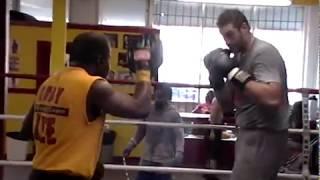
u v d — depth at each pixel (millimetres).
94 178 1758
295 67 10320
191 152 5711
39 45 6117
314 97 3664
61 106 1646
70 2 8758
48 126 1671
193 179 5109
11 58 6043
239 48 2186
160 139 3396
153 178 3363
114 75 5934
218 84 2318
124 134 6180
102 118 1708
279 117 2156
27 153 5188
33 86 6074
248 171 2164
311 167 3570
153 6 9789
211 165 4414
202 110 6953
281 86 2074
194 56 10375
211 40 10312
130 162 5832
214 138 4457
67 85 1659
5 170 4859
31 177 1707
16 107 6059
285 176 2803
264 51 2111
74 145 1634
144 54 1681
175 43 10352
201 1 9539
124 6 9227
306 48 9938
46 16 8570
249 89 2010
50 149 1665
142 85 1662
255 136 2160
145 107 1645
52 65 3365
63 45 3379
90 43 1718
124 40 5988
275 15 10281
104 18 9148
